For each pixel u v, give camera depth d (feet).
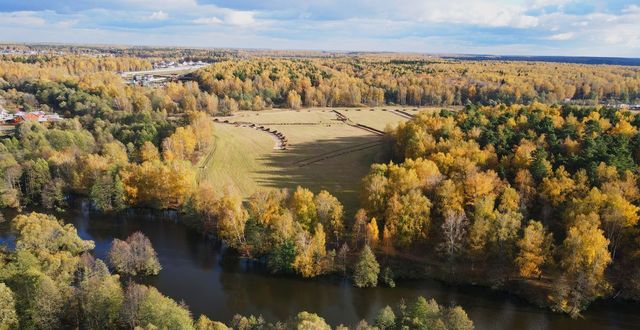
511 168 366.63
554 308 270.87
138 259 307.37
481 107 536.01
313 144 613.93
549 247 288.51
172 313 224.12
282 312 270.46
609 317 265.75
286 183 460.14
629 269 290.35
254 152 574.15
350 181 463.42
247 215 339.57
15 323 220.23
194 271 314.96
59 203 422.41
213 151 569.23
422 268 310.24
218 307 274.77
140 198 412.98
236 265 322.75
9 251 304.50
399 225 316.40
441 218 328.08
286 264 307.58
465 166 360.28
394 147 506.89
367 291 291.79
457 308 224.94
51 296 229.66
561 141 387.55
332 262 307.17
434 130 469.57
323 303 280.10
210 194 369.71
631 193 305.12
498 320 264.93
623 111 464.24
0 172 430.61
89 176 434.30
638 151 361.92
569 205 309.01
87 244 328.90
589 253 269.85
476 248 295.07
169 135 551.18
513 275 296.10
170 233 373.40
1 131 600.39
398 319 227.61
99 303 233.14
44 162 437.17
